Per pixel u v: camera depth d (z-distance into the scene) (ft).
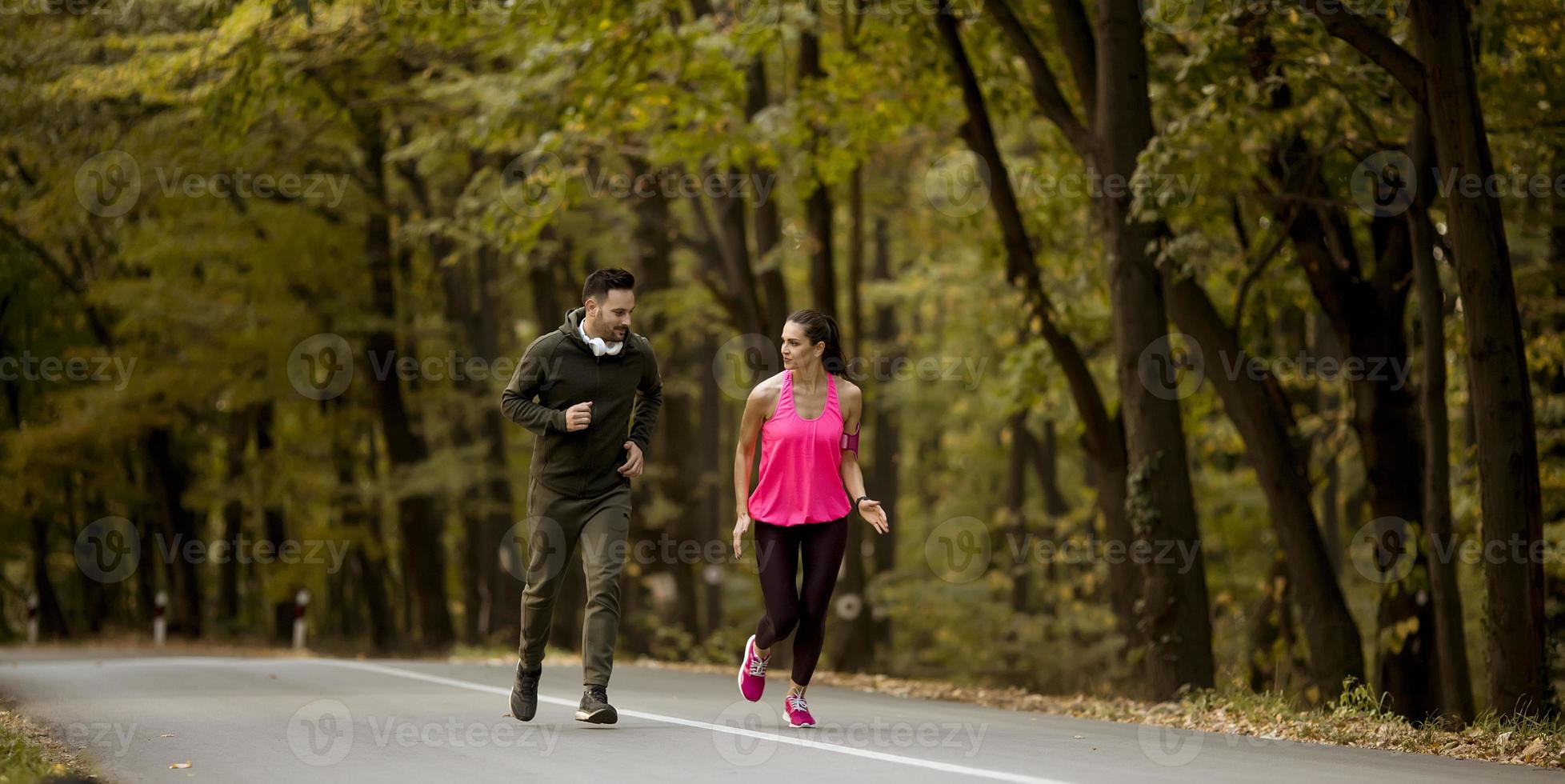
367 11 54.44
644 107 55.88
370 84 65.62
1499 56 44.09
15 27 61.77
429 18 51.93
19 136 65.10
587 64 49.98
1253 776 21.11
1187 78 45.27
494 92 58.70
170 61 52.08
